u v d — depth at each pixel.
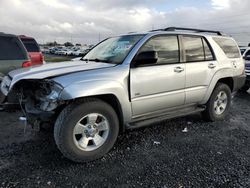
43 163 3.35
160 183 2.95
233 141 4.27
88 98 3.43
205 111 5.19
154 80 3.98
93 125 3.46
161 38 4.25
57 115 3.40
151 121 4.15
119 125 3.87
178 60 4.43
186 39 4.63
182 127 4.89
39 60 10.23
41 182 2.91
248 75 9.00
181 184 2.93
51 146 3.87
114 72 3.60
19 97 3.84
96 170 3.22
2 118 5.22
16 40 5.80
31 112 3.39
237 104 7.26
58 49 63.94
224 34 5.59
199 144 4.09
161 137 4.35
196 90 4.70
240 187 2.88
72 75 3.33
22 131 4.48
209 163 3.45
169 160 3.52
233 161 3.52
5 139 4.11
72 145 3.27
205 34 5.09
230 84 5.59
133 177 3.07
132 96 3.77
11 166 3.24
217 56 5.12
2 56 5.54
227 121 5.41
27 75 3.52
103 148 3.53
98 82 3.39
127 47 4.05
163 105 4.25
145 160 3.51
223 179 3.04
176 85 4.34
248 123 5.32
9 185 2.82
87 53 4.99
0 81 5.46
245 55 9.65
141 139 4.24
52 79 3.25
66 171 3.17
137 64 3.83
